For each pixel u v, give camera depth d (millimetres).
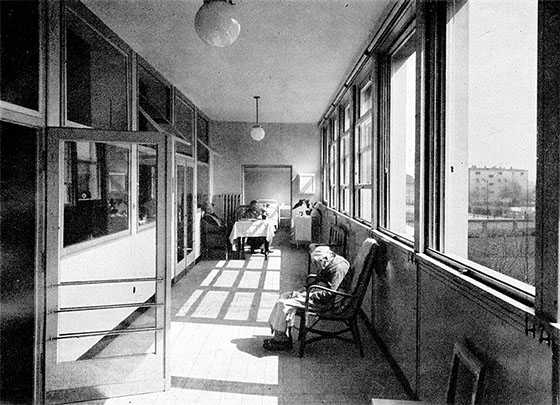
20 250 2730
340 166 7105
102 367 2811
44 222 2746
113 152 4160
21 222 2732
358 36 4141
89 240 3561
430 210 2543
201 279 6348
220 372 3143
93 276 3533
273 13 3611
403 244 3064
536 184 1365
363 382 2975
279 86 6348
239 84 6215
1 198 2742
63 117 3074
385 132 4027
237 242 8156
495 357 1634
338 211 6977
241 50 4621
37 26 2760
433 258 2432
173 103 6328
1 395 2697
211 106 8086
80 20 3383
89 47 3668
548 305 1297
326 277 3738
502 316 1574
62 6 3064
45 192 2758
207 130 9758
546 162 1311
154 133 2881
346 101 6793
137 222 4637
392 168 4008
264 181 12734
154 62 5086
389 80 3969
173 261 6031
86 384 2777
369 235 4234
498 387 1604
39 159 2738
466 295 1902
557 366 1235
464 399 1893
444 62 2477
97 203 3791
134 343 3818
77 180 3441
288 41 4305
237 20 2402
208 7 2346
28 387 2713
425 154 2580
